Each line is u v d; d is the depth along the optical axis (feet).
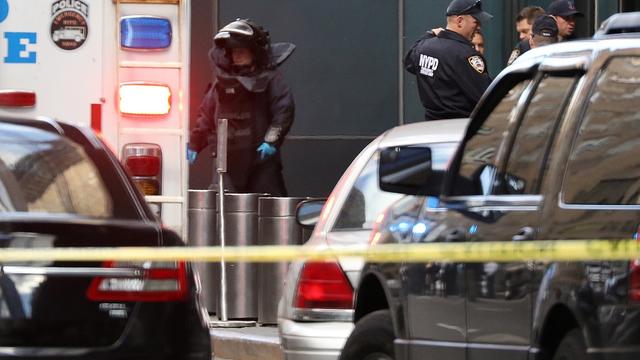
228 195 117.70
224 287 114.93
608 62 51.67
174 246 61.72
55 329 58.18
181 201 95.91
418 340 60.29
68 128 64.08
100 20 94.43
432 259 57.31
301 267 77.46
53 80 93.86
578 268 48.52
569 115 52.29
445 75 105.29
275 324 114.93
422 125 80.79
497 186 56.75
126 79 94.94
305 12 157.48
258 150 123.65
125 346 59.11
